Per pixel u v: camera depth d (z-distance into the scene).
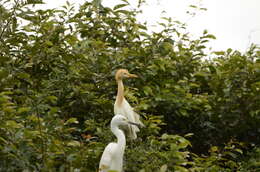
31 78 9.92
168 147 10.13
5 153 7.65
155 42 11.93
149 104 11.13
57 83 10.58
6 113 7.99
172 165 8.69
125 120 8.65
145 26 12.04
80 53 10.55
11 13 9.98
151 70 11.40
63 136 8.42
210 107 11.62
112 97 11.29
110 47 11.86
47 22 10.49
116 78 10.57
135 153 9.16
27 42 10.34
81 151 8.21
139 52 11.47
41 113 9.20
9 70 9.41
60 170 7.56
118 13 11.94
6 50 9.94
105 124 10.51
